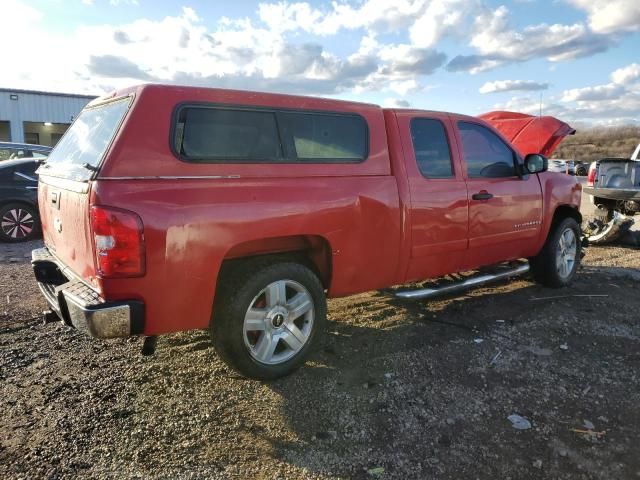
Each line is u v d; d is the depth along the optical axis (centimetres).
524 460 283
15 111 3073
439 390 357
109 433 304
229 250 332
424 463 280
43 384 361
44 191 420
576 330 468
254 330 355
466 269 499
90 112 402
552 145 785
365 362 399
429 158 452
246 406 337
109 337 297
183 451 289
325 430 311
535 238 557
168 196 304
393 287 479
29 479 264
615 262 748
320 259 395
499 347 429
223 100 335
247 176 336
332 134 388
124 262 289
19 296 553
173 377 374
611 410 333
